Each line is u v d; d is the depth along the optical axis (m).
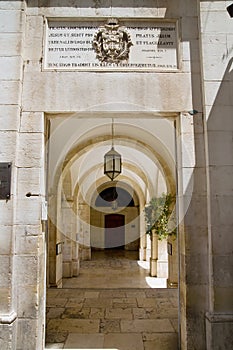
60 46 3.75
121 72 3.68
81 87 3.63
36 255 3.39
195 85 3.68
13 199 3.38
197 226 3.51
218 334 3.25
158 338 4.03
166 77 3.69
